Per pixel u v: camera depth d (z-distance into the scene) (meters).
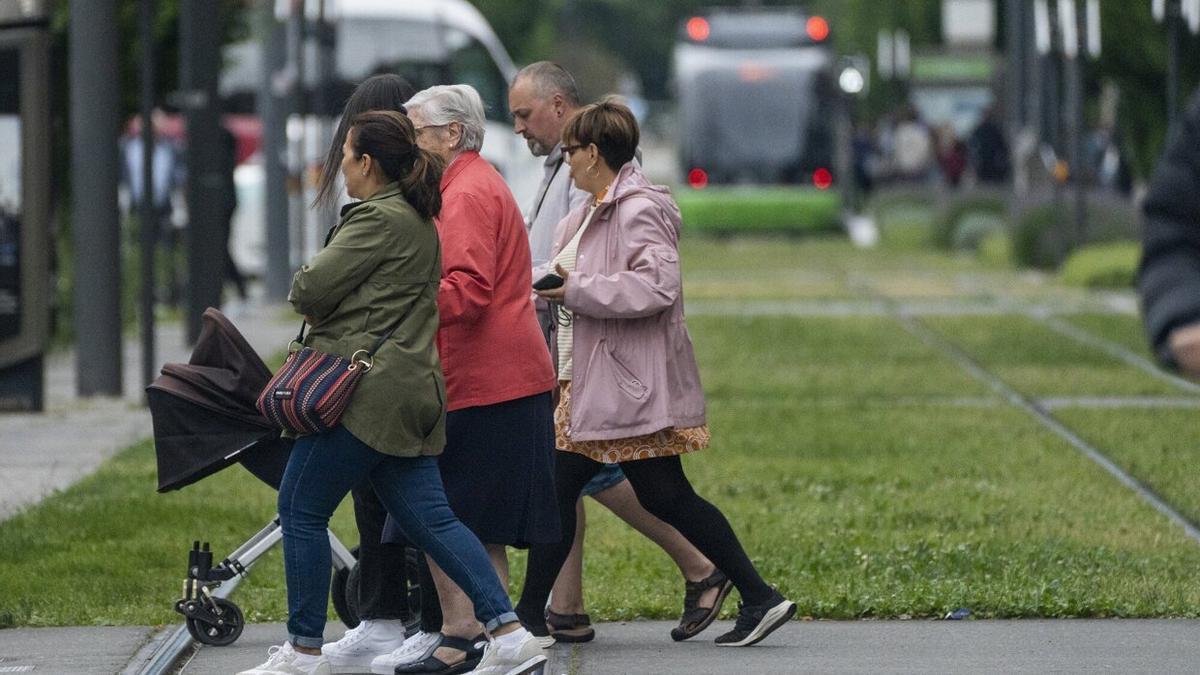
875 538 30.72
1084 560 28.61
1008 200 120.19
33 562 29.39
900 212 127.81
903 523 32.19
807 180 140.38
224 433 22.45
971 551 29.27
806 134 140.75
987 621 25.41
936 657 23.20
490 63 95.44
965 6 156.62
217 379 22.41
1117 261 89.88
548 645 23.31
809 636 24.64
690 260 114.75
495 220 21.55
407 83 22.11
